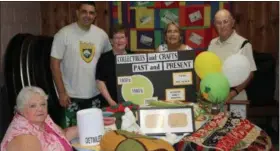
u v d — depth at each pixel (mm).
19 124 1586
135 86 2084
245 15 4066
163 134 1695
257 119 4004
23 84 2656
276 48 4035
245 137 1618
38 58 2840
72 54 2814
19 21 3885
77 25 2818
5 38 3529
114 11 4320
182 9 4141
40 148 1554
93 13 2781
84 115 1583
